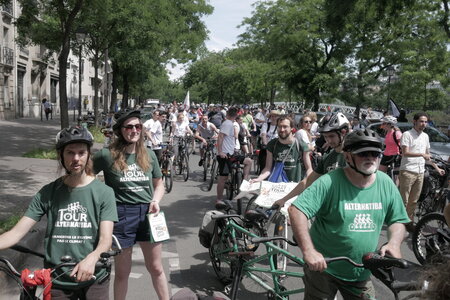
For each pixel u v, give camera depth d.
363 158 2.74
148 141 10.55
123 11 18.20
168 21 21.77
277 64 31.73
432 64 26.16
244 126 14.02
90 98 56.78
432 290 1.61
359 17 13.12
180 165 12.40
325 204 2.91
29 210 2.84
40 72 36.41
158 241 3.73
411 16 23.89
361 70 27.11
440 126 23.58
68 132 2.79
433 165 7.49
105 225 2.82
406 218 2.95
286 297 4.06
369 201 2.89
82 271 2.57
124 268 3.79
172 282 5.02
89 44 22.19
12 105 30.16
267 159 6.15
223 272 4.99
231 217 4.64
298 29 28.02
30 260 5.44
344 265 2.93
